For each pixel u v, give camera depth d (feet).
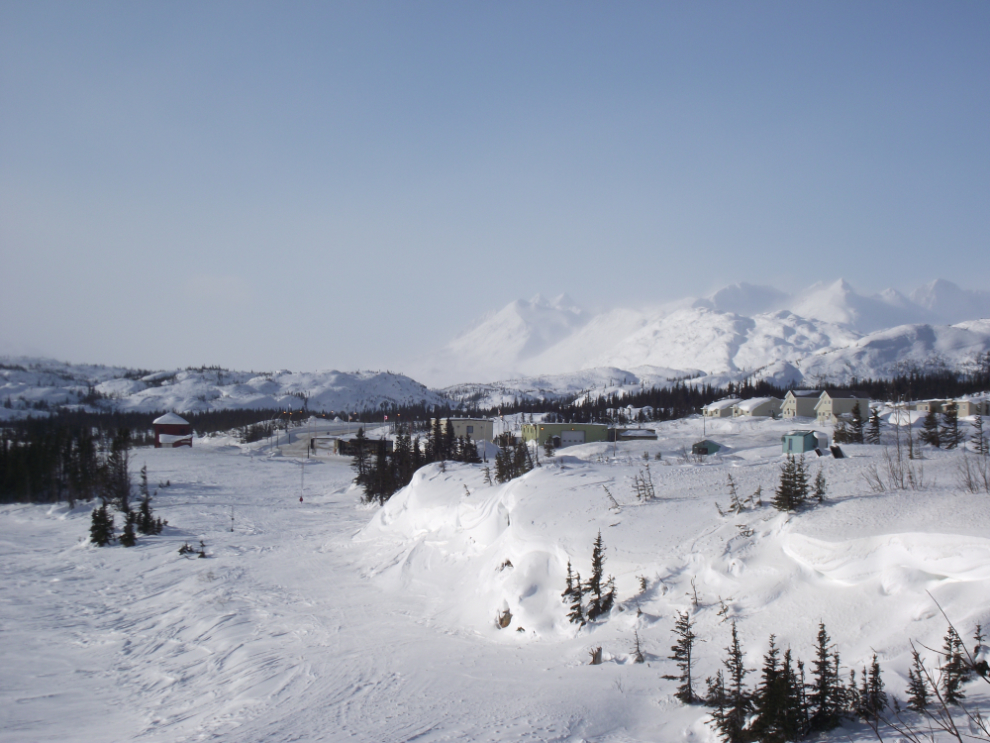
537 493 94.99
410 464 208.64
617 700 49.80
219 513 195.93
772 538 65.67
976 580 47.55
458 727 48.44
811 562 58.95
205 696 65.87
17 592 116.67
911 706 39.65
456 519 111.24
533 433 298.97
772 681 40.55
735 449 211.00
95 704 67.87
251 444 457.68
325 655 71.77
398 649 71.00
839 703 40.86
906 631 46.32
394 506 138.72
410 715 52.26
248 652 76.48
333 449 403.13
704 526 73.51
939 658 41.73
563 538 79.15
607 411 546.26
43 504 228.02
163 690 70.18
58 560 143.74
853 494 71.51
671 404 563.07
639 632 60.95
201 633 86.74
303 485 268.21
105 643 88.79
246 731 53.31
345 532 154.92
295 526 173.78
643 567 69.41
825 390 351.25
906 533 54.03
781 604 57.21
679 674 51.65
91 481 232.73
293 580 109.40
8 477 237.45
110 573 129.90
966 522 53.42
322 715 54.75
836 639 49.57
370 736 48.49
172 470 300.20
